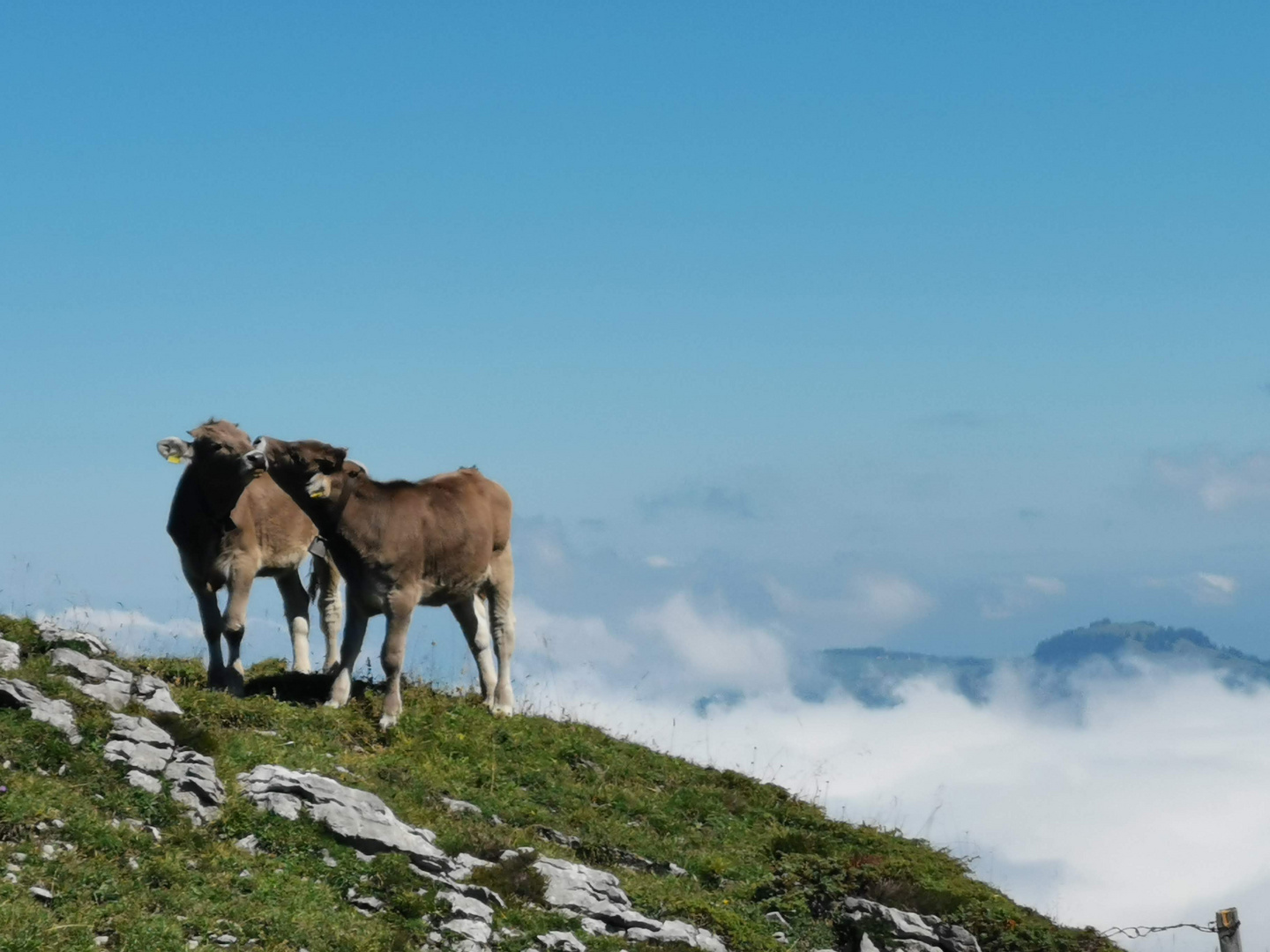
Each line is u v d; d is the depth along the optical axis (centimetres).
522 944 1328
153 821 1317
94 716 1433
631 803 1903
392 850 1405
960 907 1758
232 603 1873
